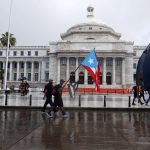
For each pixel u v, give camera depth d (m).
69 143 8.55
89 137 9.66
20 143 8.46
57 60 93.44
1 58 103.69
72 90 31.08
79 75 92.25
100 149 7.70
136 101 31.75
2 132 10.57
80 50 91.25
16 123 13.37
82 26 103.31
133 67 98.38
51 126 12.45
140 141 8.94
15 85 97.81
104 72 90.88
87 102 29.28
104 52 91.00
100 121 14.65
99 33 99.44
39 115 17.48
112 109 22.41
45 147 7.93
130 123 13.89
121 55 90.81
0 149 7.55
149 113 20.08
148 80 11.43
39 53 102.94
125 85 89.06
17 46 104.12
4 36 89.81
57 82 91.56
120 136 9.91
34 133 10.43
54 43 96.00
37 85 97.00
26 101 29.36
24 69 103.50
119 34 105.69
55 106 16.77
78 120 14.99
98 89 32.88
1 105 24.19
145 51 11.52
